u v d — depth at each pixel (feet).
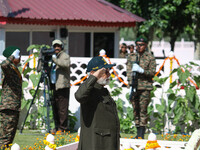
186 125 45.32
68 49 66.95
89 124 20.88
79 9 66.08
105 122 20.86
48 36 64.44
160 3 76.43
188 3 78.84
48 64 43.78
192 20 81.66
